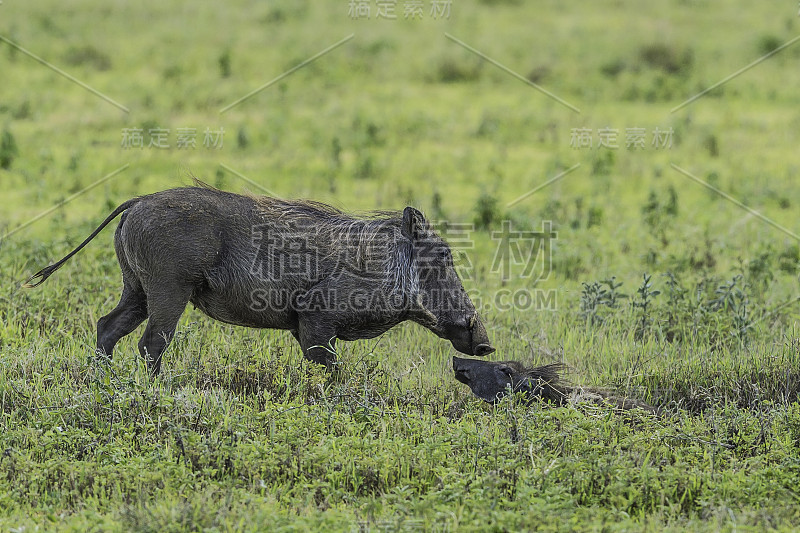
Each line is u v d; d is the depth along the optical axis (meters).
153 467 20.83
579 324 33.25
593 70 81.88
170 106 68.50
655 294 32.84
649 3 107.88
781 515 19.62
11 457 21.17
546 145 63.78
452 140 64.25
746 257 42.09
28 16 91.19
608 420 23.86
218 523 18.48
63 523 18.73
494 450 21.92
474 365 26.59
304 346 26.58
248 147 60.09
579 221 47.62
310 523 18.53
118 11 96.38
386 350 29.55
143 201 25.41
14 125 62.78
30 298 31.42
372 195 52.06
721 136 66.81
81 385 25.11
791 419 24.34
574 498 20.22
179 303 25.44
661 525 19.64
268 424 23.30
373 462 21.56
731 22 99.75
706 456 22.39
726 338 31.31
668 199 50.06
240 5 102.31
